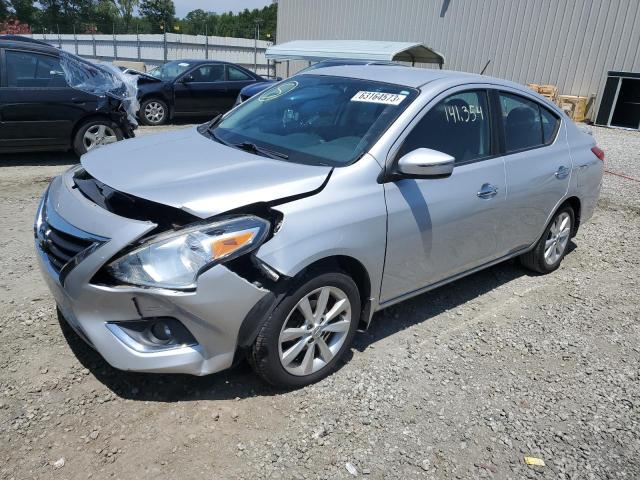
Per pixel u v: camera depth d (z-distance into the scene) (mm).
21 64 7363
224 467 2441
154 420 2684
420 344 3598
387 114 3344
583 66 16984
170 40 27031
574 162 4676
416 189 3293
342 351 3158
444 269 3686
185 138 3639
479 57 19578
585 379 3369
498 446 2742
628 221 6797
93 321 2607
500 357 3533
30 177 6961
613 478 2605
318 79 4012
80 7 65000
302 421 2768
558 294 4566
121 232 2521
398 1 21688
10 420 2594
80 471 2354
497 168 3883
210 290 2525
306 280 2799
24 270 4145
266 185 2768
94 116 7988
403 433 2758
